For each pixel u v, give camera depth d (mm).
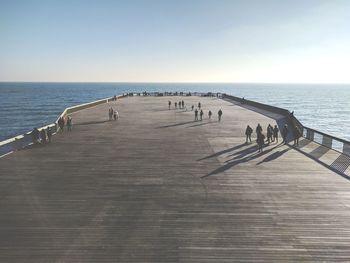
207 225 9703
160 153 19078
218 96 78000
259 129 20219
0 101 139500
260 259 7977
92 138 23859
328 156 18328
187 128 28703
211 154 18844
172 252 8234
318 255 8164
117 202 11477
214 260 7914
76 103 129375
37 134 21734
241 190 12742
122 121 33406
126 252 8234
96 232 9258
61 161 17188
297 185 13352
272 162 17031
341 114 91812
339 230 9461
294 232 9320
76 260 7883
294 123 28344
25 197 11969
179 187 13086
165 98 72562
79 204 11297
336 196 12141
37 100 148125
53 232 9258
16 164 16547
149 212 10625
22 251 8289
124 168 15859
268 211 10750
